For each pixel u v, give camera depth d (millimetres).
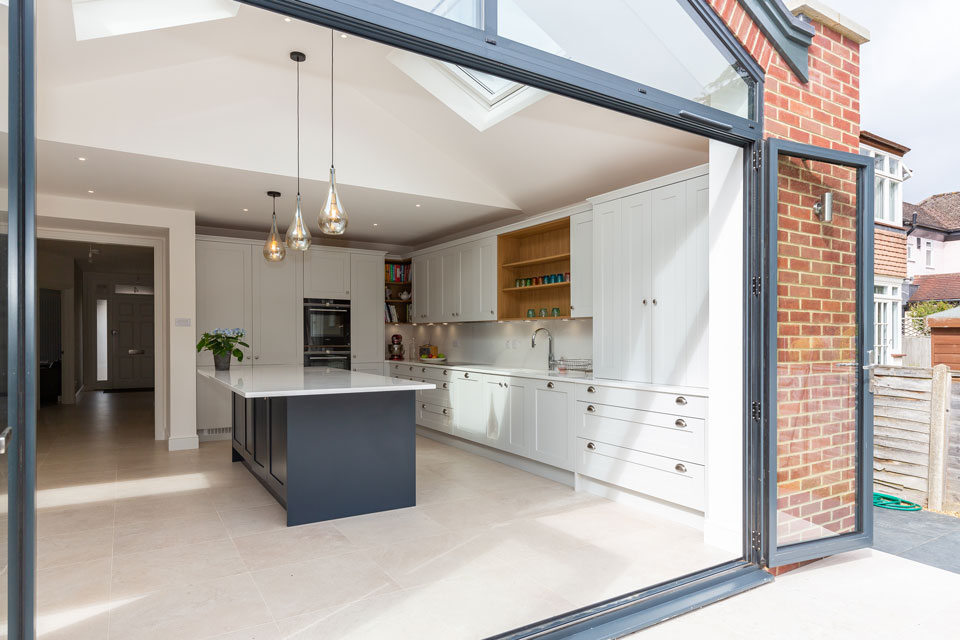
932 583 2602
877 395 4016
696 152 4039
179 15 3006
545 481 4336
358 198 4863
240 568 2719
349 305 6648
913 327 9234
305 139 4203
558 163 4484
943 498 3672
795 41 2795
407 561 2809
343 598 2416
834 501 2824
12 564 1305
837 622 2244
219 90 3879
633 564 2770
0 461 1210
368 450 3572
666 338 3578
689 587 2432
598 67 2205
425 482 4301
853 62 3135
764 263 2609
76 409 8336
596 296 4133
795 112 2814
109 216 5039
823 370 2789
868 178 2896
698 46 2531
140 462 4895
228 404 5977
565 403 4184
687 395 3258
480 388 5156
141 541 3068
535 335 5488
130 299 11867
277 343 6176
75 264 9867
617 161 4270
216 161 3863
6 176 1265
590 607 2248
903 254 6918
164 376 5918
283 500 3494
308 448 3381
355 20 1606
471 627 2184
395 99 4379
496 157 4668
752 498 2664
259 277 6094
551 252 5254
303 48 3744
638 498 3656
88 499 3834
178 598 2410
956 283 9391
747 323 2662
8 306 1273
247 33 3490
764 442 2613
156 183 4355
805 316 2742
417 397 6273
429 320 6707
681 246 3482
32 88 1355
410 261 7215
